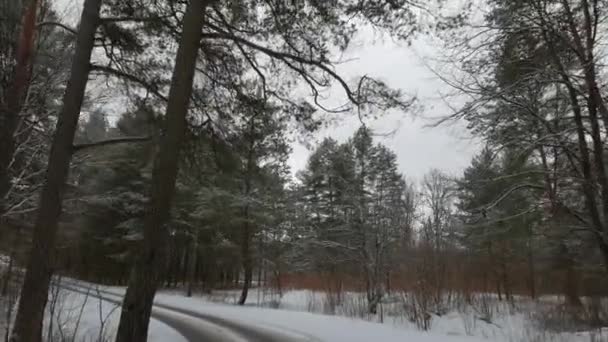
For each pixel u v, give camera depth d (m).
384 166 24.08
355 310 17.61
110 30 7.26
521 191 9.70
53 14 8.48
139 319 5.21
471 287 19.31
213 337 10.41
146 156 8.34
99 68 6.77
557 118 8.45
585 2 8.06
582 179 8.08
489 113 8.53
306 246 26.14
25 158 9.66
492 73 8.59
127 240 29.39
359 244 20.72
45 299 5.86
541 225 10.04
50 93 8.83
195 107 7.68
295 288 26.91
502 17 8.33
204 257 30.97
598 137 8.12
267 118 8.00
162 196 5.60
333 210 29.05
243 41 6.64
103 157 13.99
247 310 17.30
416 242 19.08
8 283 7.75
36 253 5.86
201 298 25.47
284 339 10.09
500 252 21.98
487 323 15.21
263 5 7.25
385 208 20.62
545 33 8.38
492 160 9.07
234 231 25.89
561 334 12.28
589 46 8.02
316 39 7.28
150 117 7.93
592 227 8.35
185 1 6.98
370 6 6.79
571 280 19.20
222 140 7.89
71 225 25.89
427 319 14.60
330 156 24.22
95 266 31.67
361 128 7.55
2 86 7.06
